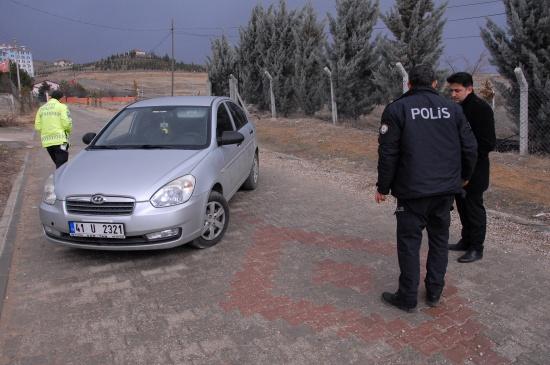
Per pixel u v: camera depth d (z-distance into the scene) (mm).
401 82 12266
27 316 3576
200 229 4613
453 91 4211
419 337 3254
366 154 10281
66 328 3406
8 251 4812
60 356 3082
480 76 16812
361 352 3088
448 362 2988
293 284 4055
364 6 14234
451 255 4641
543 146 8836
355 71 14242
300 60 16438
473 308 3635
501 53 9062
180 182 4430
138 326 3420
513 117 9438
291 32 17266
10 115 25500
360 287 4000
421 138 3258
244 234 5289
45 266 4488
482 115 4086
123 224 4164
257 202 6621
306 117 17078
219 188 5273
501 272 4250
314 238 5160
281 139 13312
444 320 3469
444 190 3297
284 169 9156
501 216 5805
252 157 7105
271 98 17312
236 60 20359
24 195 7160
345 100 14750
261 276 4223
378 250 4816
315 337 3258
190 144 5266
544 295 3828
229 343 3197
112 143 5473
